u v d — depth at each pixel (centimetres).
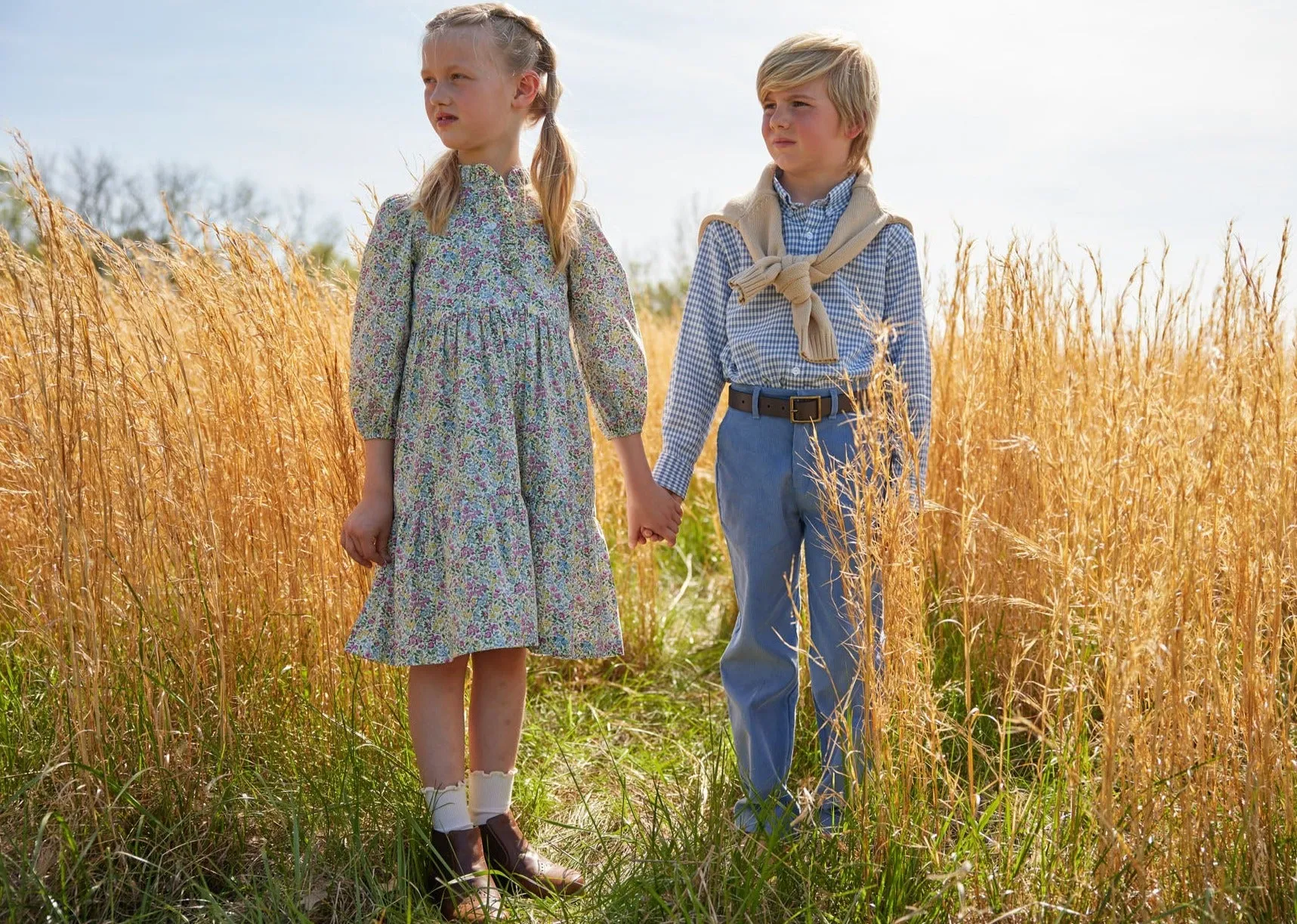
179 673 223
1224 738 180
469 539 194
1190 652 183
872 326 195
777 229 224
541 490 203
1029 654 278
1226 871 174
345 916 189
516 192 210
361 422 207
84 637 212
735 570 234
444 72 202
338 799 215
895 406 191
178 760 210
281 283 263
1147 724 177
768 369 221
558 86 214
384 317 204
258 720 233
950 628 299
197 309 257
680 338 240
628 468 223
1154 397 198
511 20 206
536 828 229
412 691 208
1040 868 185
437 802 202
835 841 193
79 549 216
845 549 205
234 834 207
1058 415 255
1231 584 185
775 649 232
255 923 180
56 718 214
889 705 192
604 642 209
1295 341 203
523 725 285
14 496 266
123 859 191
